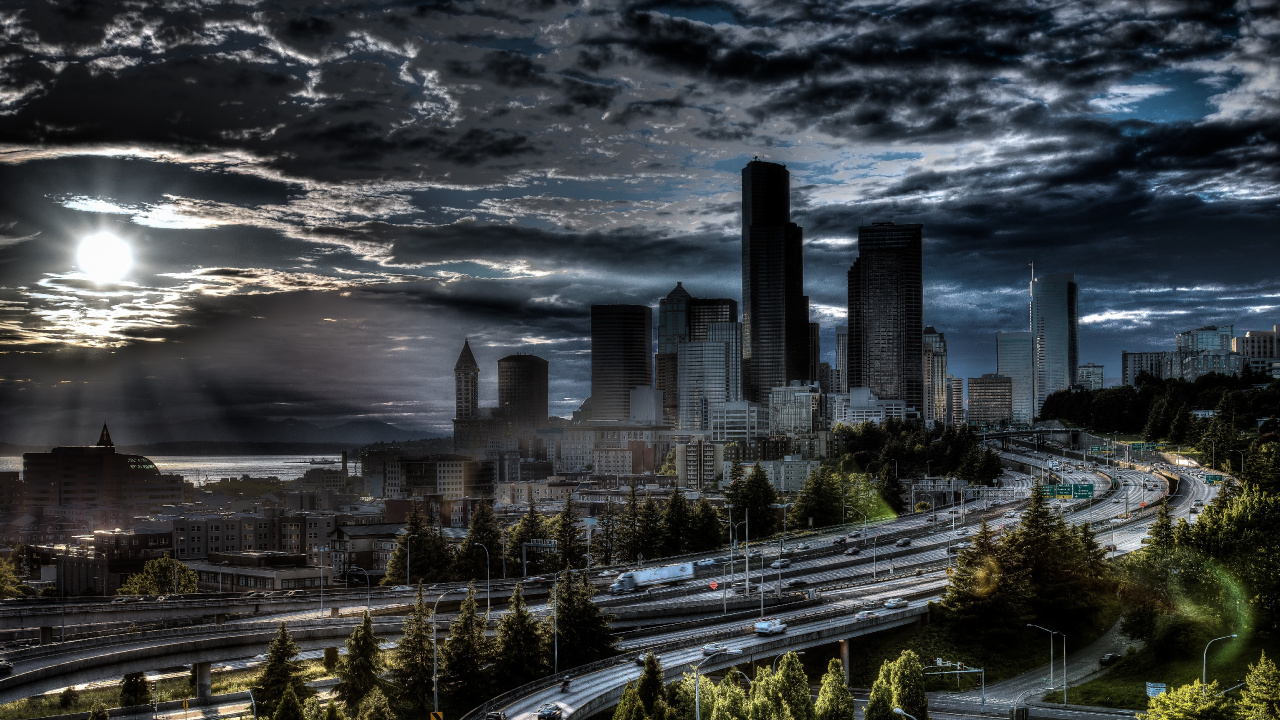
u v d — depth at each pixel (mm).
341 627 129250
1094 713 122875
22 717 118250
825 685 102438
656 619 148250
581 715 98438
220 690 129625
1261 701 96500
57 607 132750
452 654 118938
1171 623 141625
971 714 124000
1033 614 154750
